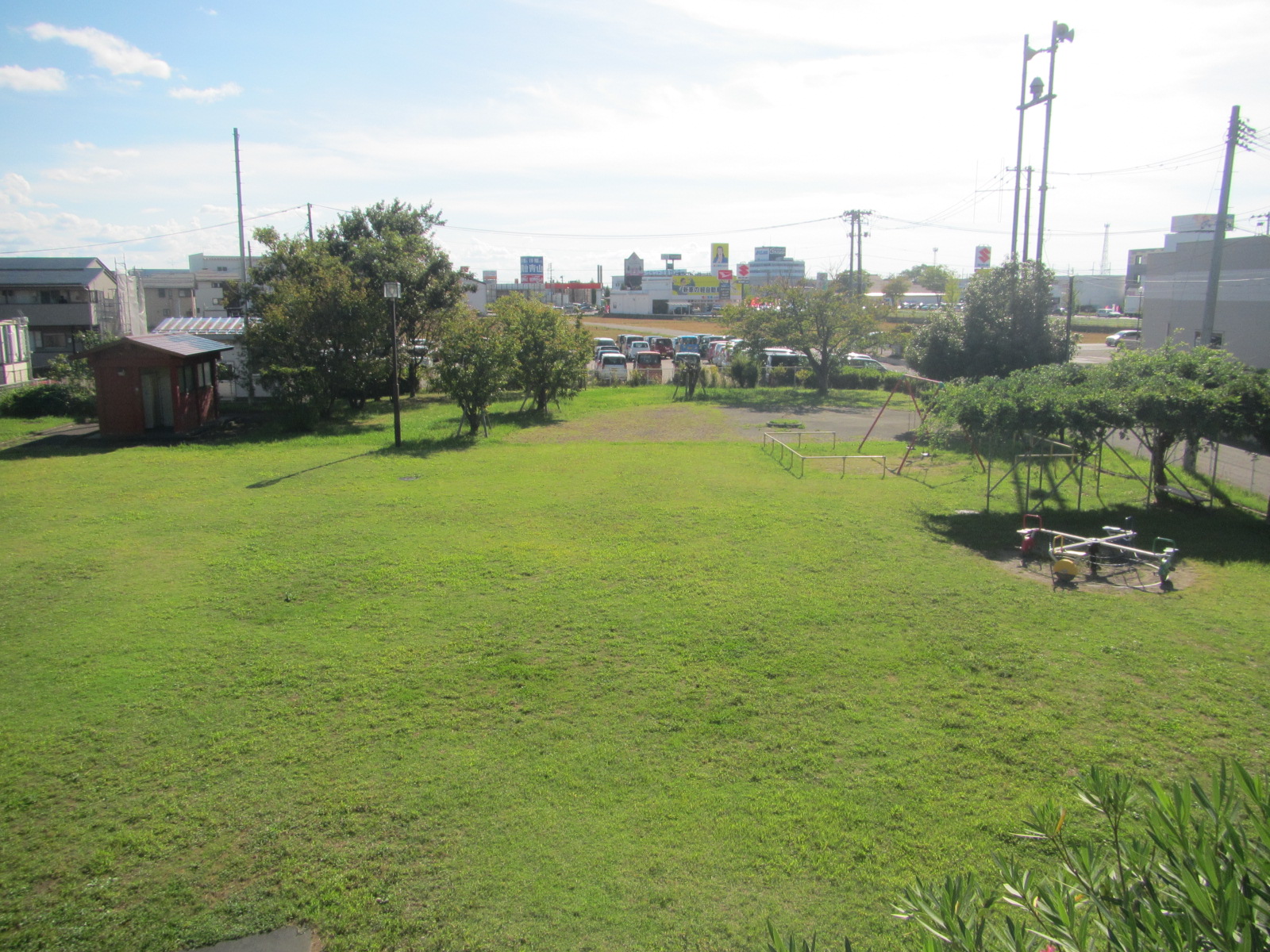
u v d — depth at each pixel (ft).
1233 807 6.76
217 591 32.91
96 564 36.27
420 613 30.45
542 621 29.63
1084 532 41.78
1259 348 94.68
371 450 66.74
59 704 23.45
